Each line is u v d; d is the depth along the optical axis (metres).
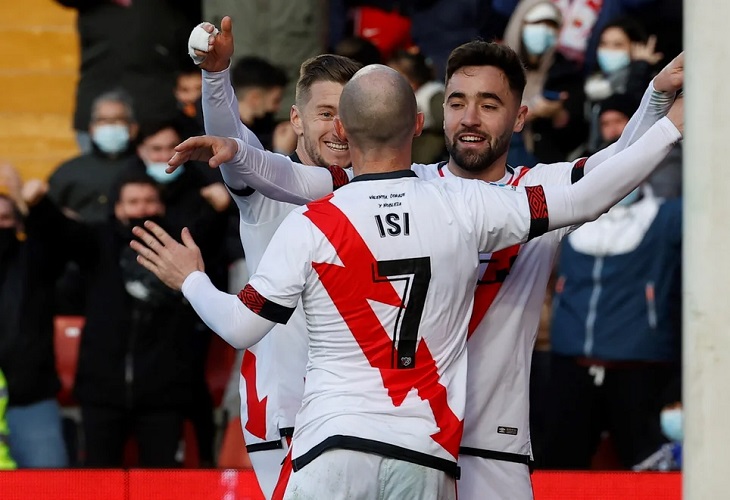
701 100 9.45
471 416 12.46
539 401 19.28
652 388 18.47
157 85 21.81
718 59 9.38
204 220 19.34
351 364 11.03
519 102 12.86
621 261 18.56
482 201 11.20
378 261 10.94
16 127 23.67
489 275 12.47
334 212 11.05
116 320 19.20
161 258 11.71
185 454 19.50
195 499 17.44
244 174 11.68
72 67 24.14
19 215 19.72
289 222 11.16
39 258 19.53
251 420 13.51
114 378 19.08
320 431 10.94
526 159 20.00
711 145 9.42
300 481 10.96
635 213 18.70
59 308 20.84
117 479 17.55
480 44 12.70
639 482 17.31
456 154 12.70
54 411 19.58
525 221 11.18
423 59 20.91
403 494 10.82
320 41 21.64
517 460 12.65
